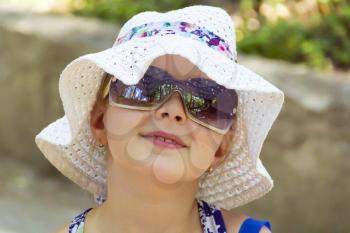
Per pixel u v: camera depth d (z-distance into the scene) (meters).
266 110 1.98
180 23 1.98
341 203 4.91
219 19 2.01
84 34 6.58
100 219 2.06
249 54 6.74
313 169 4.99
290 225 5.09
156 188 1.90
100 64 1.85
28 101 6.68
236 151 2.10
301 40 6.82
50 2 8.52
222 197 2.19
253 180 2.12
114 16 7.80
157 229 1.97
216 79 1.84
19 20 7.00
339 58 6.64
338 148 4.91
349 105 4.97
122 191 1.96
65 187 6.35
